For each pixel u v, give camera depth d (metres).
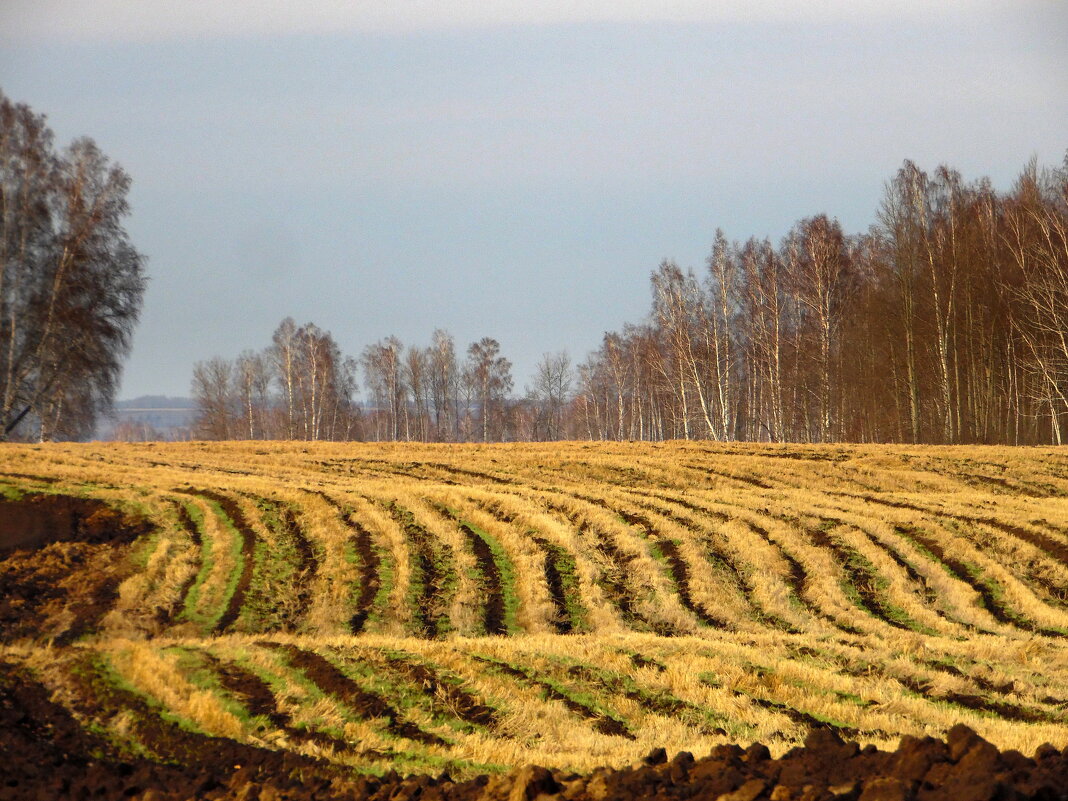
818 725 11.27
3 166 40.31
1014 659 14.84
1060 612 19.34
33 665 11.83
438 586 20.44
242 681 12.05
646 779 7.04
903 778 6.56
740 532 24.41
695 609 19.86
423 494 27.78
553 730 11.06
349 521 24.67
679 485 34.38
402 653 13.70
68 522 24.09
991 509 27.33
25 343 40.81
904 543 23.64
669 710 11.93
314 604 19.27
